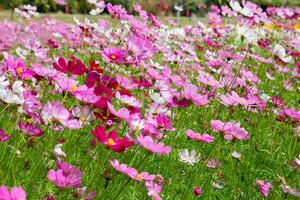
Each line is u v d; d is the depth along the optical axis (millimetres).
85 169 2250
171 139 2859
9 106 2197
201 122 3080
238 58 3527
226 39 5484
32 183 2109
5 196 1700
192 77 3559
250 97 2961
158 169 2682
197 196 2459
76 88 2059
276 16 6746
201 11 10914
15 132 2354
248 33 3129
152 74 2516
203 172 2717
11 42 5453
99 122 2400
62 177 1856
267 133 3221
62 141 2223
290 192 2557
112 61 2436
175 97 2301
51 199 2039
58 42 5395
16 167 2199
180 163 2734
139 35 3102
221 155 2877
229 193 2695
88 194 2002
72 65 2166
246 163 2910
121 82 2389
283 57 3258
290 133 3213
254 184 2748
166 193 2443
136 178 2035
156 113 2434
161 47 3607
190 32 5855
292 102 3889
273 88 3984
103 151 2287
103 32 3672
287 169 2941
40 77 2479
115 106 2662
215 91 3207
